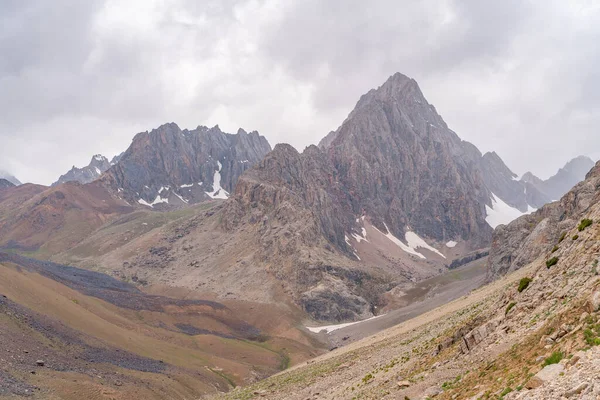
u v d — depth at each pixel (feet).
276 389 264.93
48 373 261.65
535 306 135.44
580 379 67.00
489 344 134.82
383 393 148.15
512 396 81.25
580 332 90.43
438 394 119.34
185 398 339.16
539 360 93.91
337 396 186.19
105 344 385.70
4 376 229.45
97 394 257.96
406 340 274.77
